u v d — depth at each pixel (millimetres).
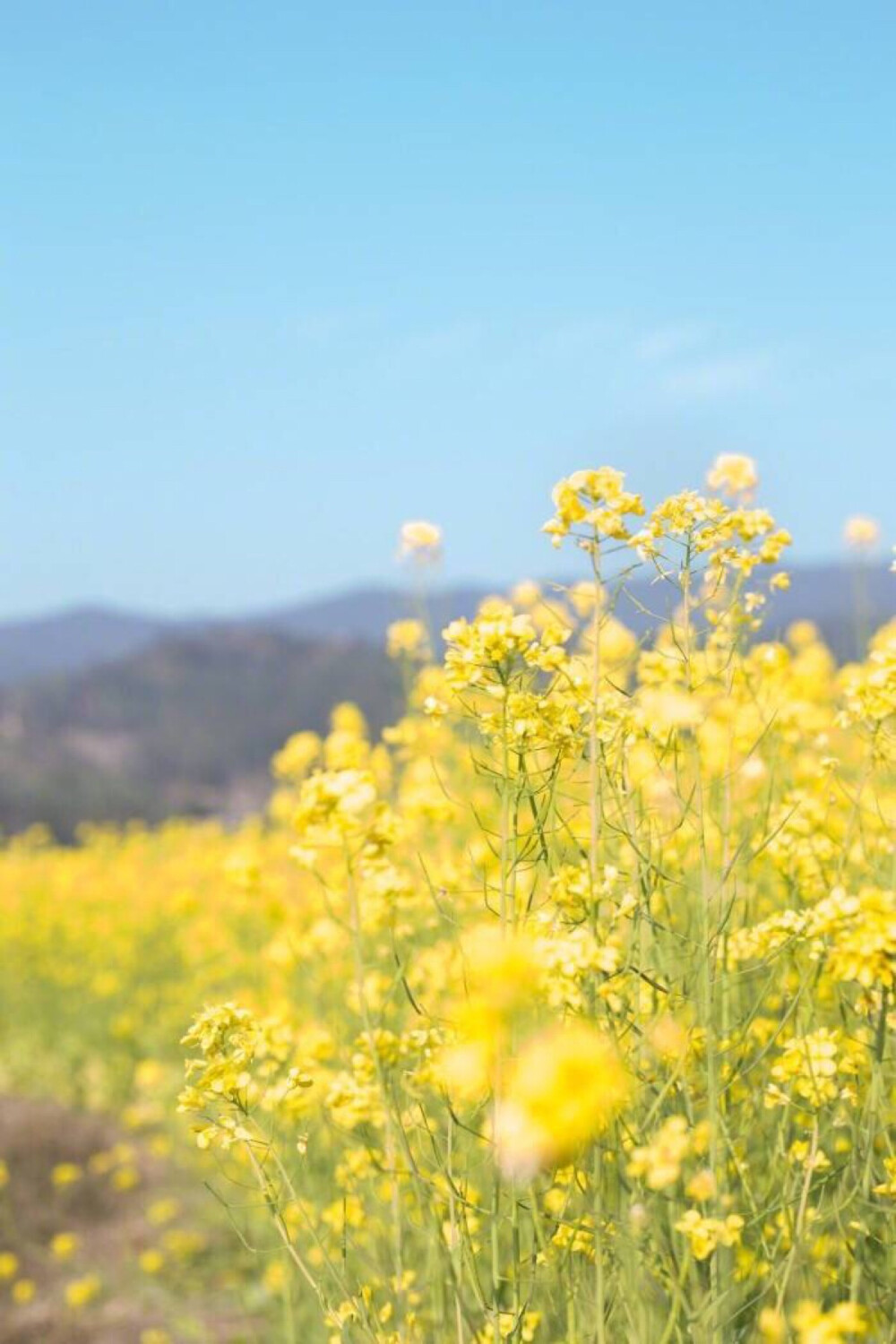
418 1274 3207
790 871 3131
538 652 2584
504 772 2523
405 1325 2639
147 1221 6332
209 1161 6594
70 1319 5395
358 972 2438
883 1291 2398
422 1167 2996
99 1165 7004
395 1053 2889
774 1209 2305
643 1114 2426
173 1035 9062
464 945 2854
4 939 11758
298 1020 4957
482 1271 2953
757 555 2695
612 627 3211
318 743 6129
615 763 2695
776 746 3273
